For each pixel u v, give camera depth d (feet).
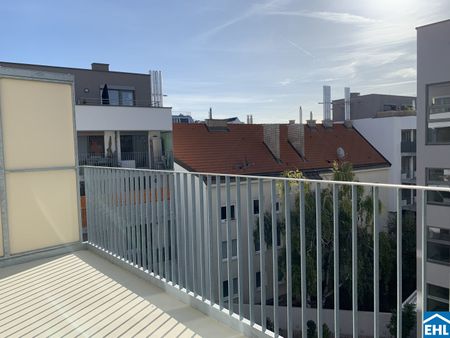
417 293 6.54
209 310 8.32
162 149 66.90
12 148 12.24
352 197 5.76
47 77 12.96
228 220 8.16
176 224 9.45
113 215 12.28
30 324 7.97
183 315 8.40
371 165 77.51
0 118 11.95
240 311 7.71
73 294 9.60
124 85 78.13
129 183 11.25
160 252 10.02
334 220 6.06
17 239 12.37
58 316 8.34
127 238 11.52
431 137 41.83
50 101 13.14
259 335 7.20
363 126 86.07
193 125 70.44
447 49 39.65
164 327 7.83
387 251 37.29
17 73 12.24
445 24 39.65
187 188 9.14
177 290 9.32
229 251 8.19
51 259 12.72
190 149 64.90
